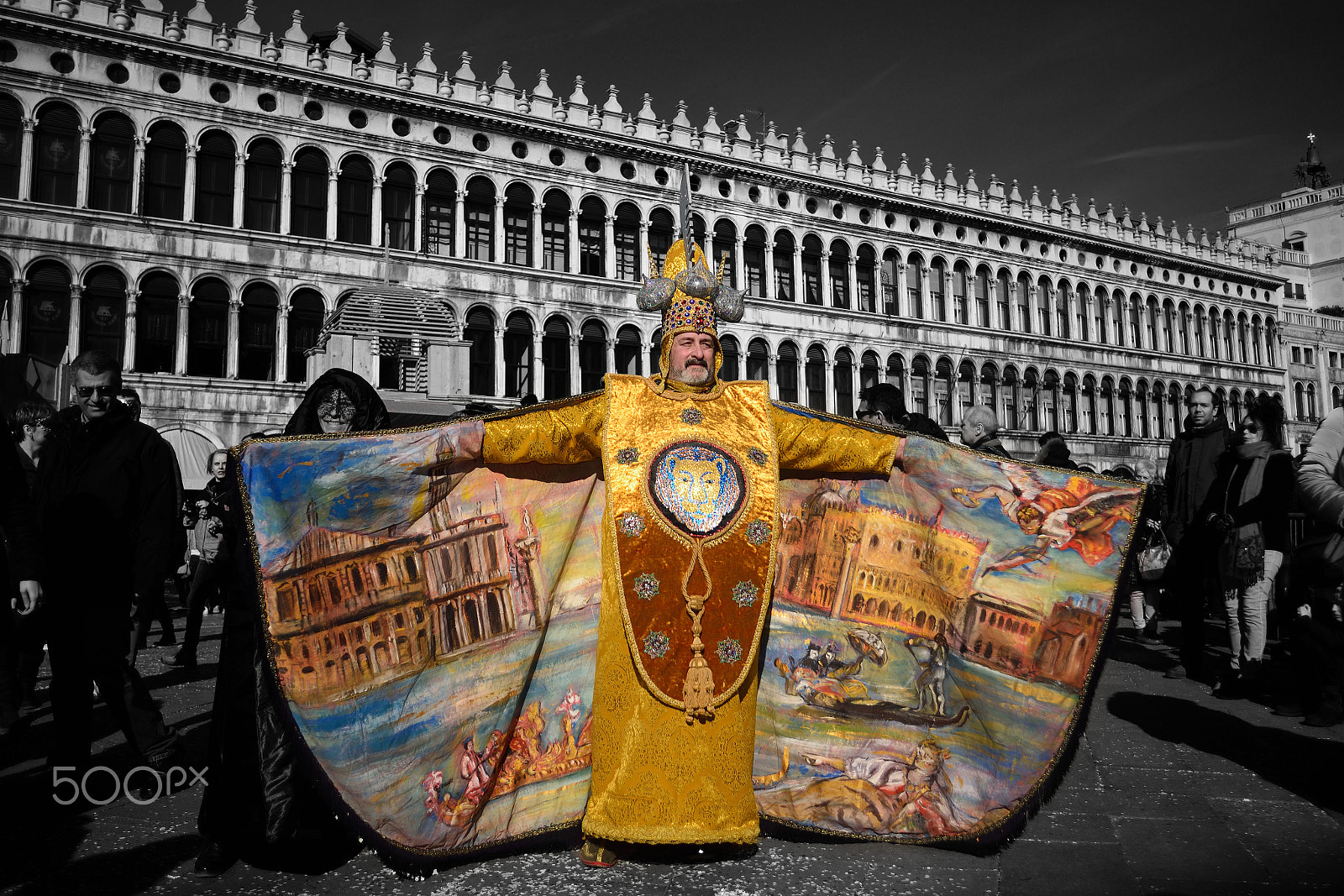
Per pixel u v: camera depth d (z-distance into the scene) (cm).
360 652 315
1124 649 859
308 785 310
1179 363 4766
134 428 406
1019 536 365
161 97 2562
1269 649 804
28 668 555
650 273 385
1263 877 301
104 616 387
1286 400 5253
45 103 2436
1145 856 321
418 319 2245
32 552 351
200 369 2584
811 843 337
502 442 334
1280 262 5903
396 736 316
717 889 290
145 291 2523
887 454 363
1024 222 4259
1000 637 362
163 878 303
